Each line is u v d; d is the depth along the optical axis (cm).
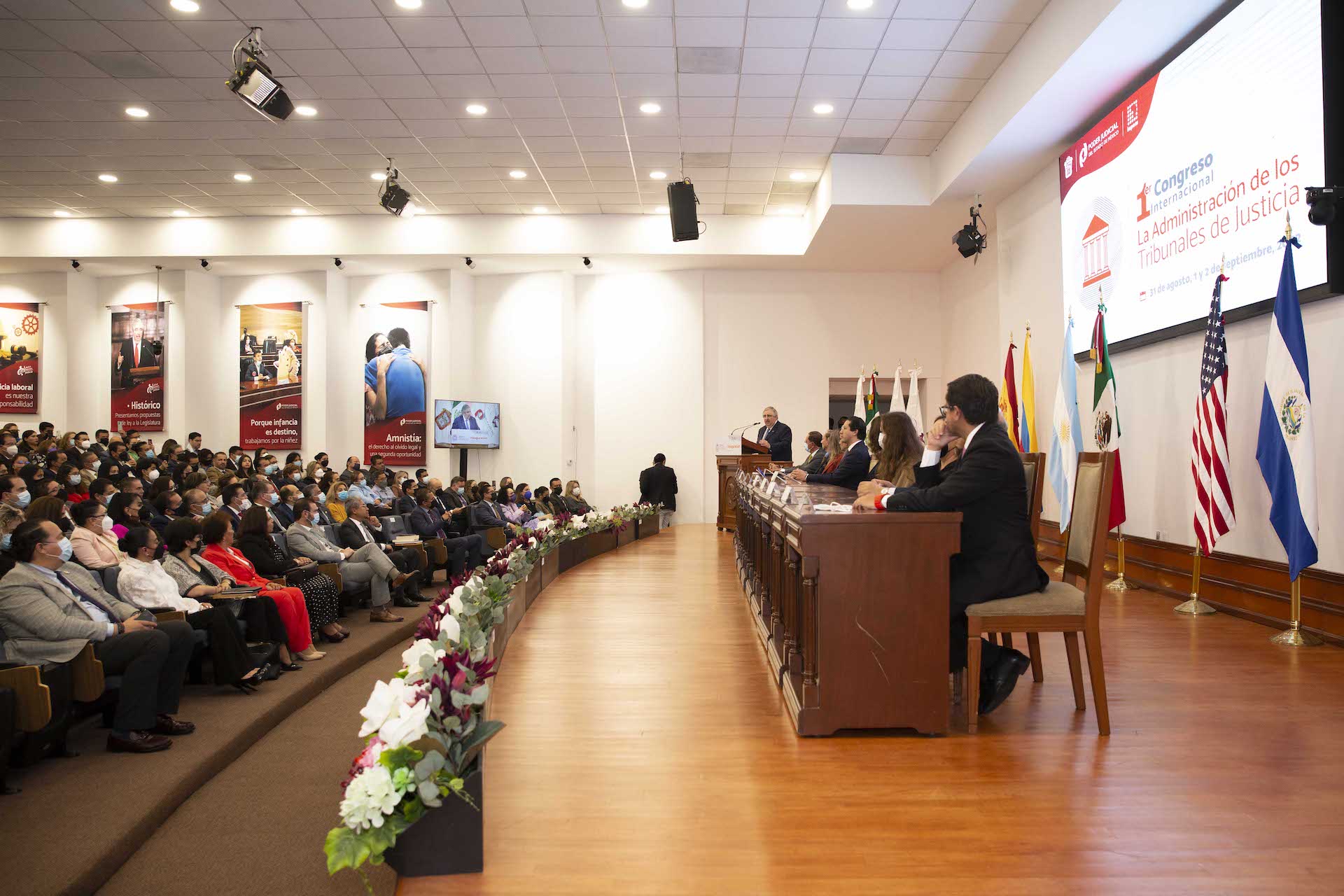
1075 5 633
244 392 1393
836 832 231
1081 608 316
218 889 214
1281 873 206
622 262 1337
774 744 306
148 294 1391
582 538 899
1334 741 301
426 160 1032
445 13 686
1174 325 625
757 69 789
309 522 598
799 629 363
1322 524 491
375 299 1393
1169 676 396
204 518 565
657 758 294
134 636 313
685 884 204
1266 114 522
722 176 1100
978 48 749
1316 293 483
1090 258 754
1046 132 786
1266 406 491
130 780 277
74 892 204
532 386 1391
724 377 1396
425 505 843
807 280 1392
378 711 207
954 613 320
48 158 1023
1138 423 700
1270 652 450
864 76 804
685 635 513
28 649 301
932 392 1388
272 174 1087
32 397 1380
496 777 277
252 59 685
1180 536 640
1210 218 579
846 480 593
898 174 1020
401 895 202
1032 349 917
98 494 540
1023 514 326
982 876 206
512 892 202
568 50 750
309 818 263
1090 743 301
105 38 728
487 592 405
